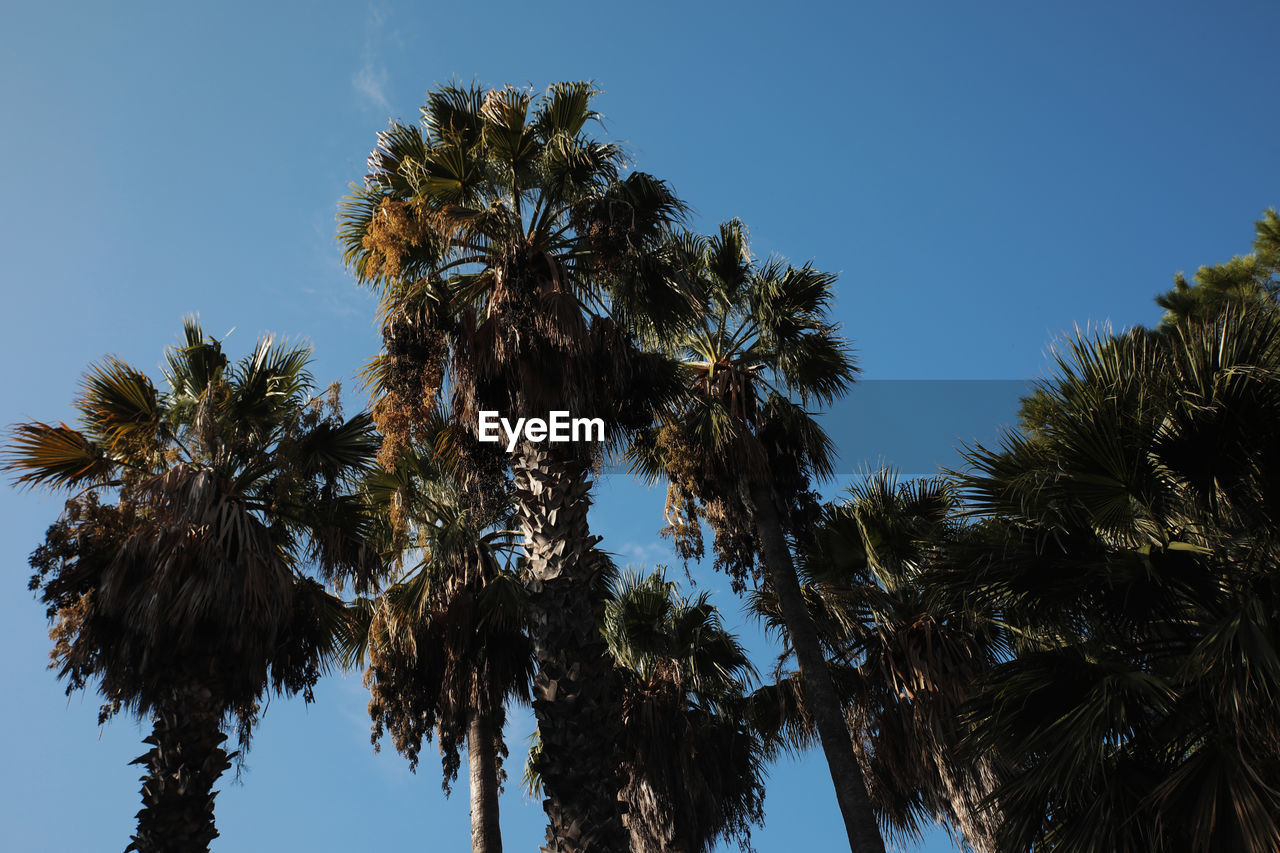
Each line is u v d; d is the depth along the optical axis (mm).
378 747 13336
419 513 14102
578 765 7391
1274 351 7078
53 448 12195
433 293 10227
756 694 15133
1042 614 7762
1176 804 6434
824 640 13461
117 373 12445
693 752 15578
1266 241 15297
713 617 17562
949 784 11352
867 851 10664
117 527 11266
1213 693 6574
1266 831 5922
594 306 10992
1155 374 7426
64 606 11203
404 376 9773
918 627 12578
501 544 14336
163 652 10328
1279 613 6613
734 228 14281
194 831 9555
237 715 10859
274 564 11547
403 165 11250
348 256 11844
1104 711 6930
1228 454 7055
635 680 16344
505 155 10875
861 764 13000
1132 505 7539
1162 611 7441
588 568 8500
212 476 11750
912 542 12633
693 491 12805
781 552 12688
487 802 12828
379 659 13539
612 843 7102
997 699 7609
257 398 12938
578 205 10625
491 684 13281
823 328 14078
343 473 13281
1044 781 7000
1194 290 15047
